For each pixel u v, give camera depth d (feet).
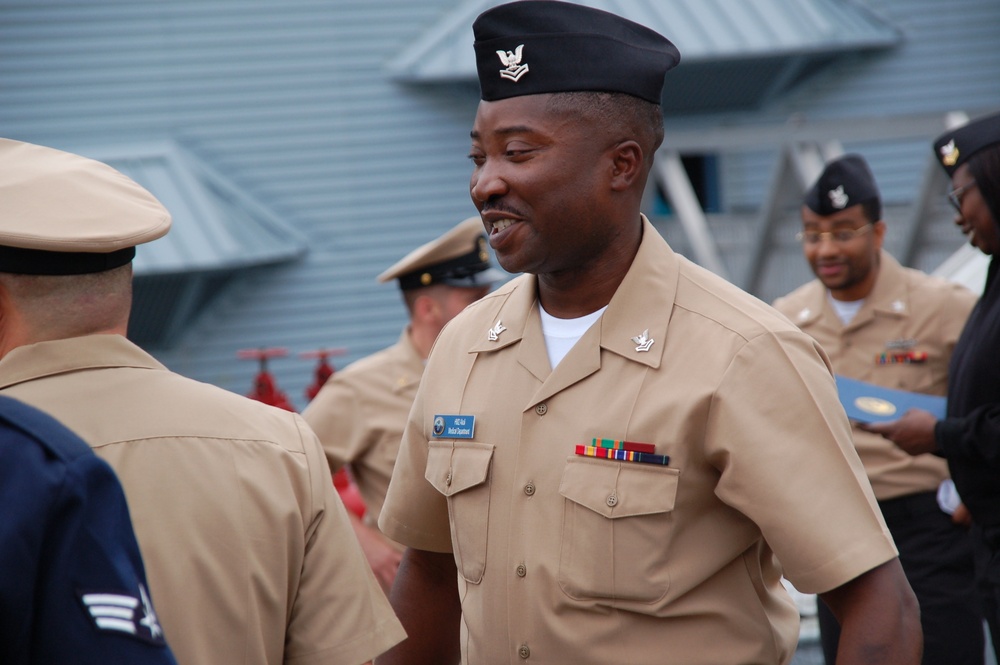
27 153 9.24
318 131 58.03
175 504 8.68
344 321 57.77
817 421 9.06
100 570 6.00
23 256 8.50
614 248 9.84
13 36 55.62
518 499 9.71
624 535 9.13
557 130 9.31
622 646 9.15
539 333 10.12
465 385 10.44
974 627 19.75
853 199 21.47
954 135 16.74
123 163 55.52
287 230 57.06
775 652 9.47
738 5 59.67
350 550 9.66
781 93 60.95
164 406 9.00
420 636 11.58
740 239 46.29
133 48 56.75
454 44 57.88
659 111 9.97
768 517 8.85
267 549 8.98
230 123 57.47
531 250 9.52
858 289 22.21
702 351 9.30
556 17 9.39
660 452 9.16
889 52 60.59
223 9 57.47
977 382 15.69
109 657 5.90
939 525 19.90
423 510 11.16
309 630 9.23
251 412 9.50
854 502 8.96
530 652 9.50
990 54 61.57
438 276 19.22
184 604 8.53
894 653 8.73
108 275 8.92
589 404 9.56
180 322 55.47
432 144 58.70
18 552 5.83
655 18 58.39
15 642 5.81
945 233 37.45
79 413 8.68
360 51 58.49
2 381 8.65
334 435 18.85
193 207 54.90
